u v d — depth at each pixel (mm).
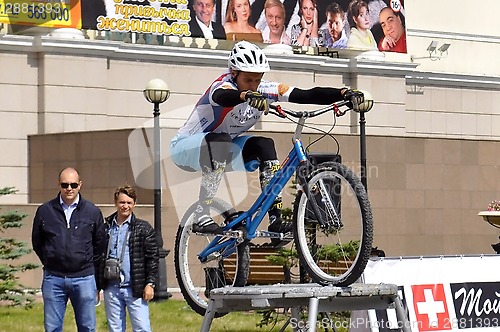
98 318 19625
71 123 32031
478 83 40469
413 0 39812
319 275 10055
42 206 12938
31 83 31984
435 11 40312
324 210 9953
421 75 38875
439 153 34062
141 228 13180
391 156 33312
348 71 36781
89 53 32344
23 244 22359
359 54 37406
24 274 25547
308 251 10117
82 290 12914
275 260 16672
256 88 10484
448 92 39844
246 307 10469
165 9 33188
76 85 32156
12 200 31438
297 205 10148
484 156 34875
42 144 31359
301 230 10117
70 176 12789
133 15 32750
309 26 35875
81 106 32219
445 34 40375
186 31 33562
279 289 9844
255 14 34750
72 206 12922
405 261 13883
